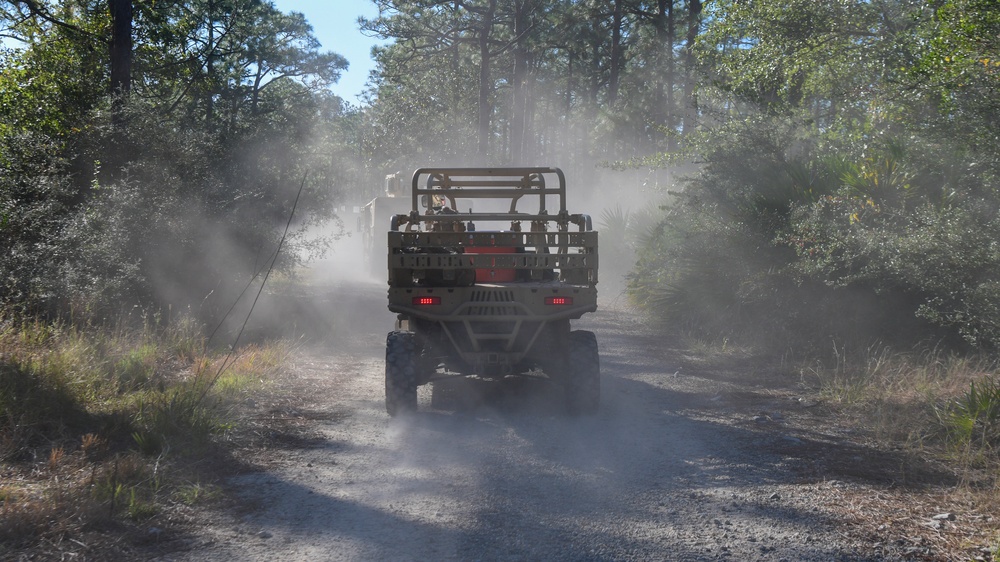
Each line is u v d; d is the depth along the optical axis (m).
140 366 8.60
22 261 10.23
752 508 5.08
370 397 8.50
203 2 27.55
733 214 12.37
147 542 4.42
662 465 6.07
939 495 5.25
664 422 7.48
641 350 11.69
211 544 4.42
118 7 15.48
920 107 11.48
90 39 16.41
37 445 5.98
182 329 10.51
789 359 10.34
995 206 8.64
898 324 9.88
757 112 14.42
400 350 7.51
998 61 8.62
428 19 40.28
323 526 4.73
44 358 7.64
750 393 8.73
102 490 5.00
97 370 7.94
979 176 9.02
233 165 16.72
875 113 13.19
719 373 9.91
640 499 5.27
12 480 5.23
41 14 15.35
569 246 7.74
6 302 9.72
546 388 9.00
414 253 7.84
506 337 7.59
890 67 12.78
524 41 42.91
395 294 7.59
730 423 7.44
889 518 4.85
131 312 10.82
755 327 11.67
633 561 4.27
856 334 10.16
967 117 8.84
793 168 12.07
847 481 5.59
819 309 10.67
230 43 30.06
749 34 15.95
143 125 13.57
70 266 10.59
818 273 10.18
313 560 4.23
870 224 10.01
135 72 18.77
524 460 6.18
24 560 4.09
